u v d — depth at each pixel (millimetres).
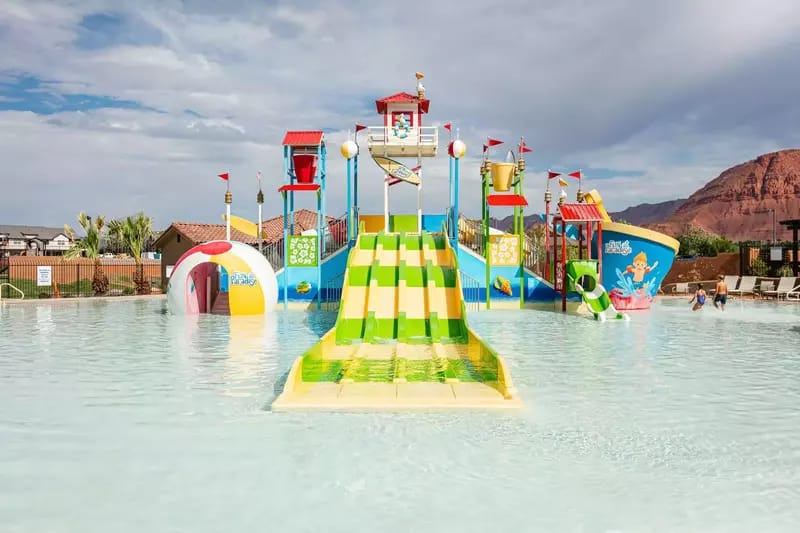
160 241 37750
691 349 13836
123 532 4684
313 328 18078
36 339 15633
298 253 25000
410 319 16062
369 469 5984
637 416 7949
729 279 32594
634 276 24359
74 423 7605
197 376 10562
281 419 7789
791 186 169750
